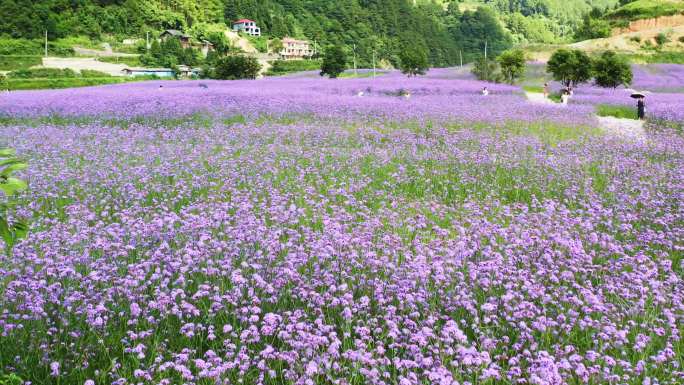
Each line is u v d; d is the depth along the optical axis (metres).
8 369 5.33
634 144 20.28
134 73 118.50
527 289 6.90
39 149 16.70
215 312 6.41
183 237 8.70
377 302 6.75
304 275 7.23
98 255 7.98
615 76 61.44
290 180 13.68
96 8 168.38
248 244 8.36
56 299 6.31
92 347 5.73
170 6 193.12
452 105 31.86
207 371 4.98
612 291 7.04
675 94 49.81
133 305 5.90
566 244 8.55
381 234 9.45
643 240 9.40
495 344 5.84
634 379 5.33
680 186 13.52
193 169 14.38
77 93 34.44
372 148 18.42
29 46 138.12
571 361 5.56
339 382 4.92
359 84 52.88
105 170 14.06
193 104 27.22
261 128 21.52
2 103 28.22
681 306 6.61
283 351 5.44
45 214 10.62
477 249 8.47
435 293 6.94
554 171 15.17
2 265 7.43
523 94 51.00
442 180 14.38
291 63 154.50
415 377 4.98
